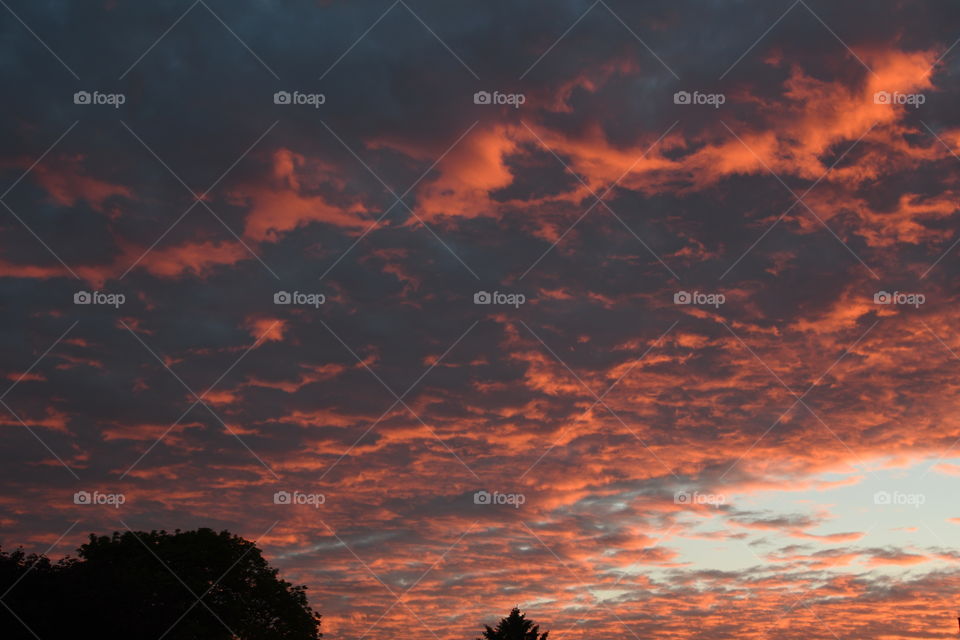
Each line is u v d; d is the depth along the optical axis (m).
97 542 62.69
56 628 46.47
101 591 50.22
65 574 49.91
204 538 64.88
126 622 49.72
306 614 65.38
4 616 45.38
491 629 91.12
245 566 64.56
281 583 65.19
